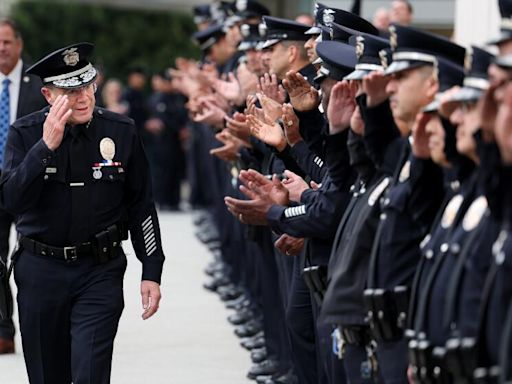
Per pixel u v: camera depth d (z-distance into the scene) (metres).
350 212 10.91
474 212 8.88
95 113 12.67
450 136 9.16
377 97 10.32
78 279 12.52
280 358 15.90
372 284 10.02
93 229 12.52
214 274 23.55
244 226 18.62
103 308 12.48
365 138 10.37
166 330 19.12
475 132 8.59
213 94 19.67
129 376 16.30
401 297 9.86
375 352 10.24
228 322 19.75
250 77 17.03
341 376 11.30
